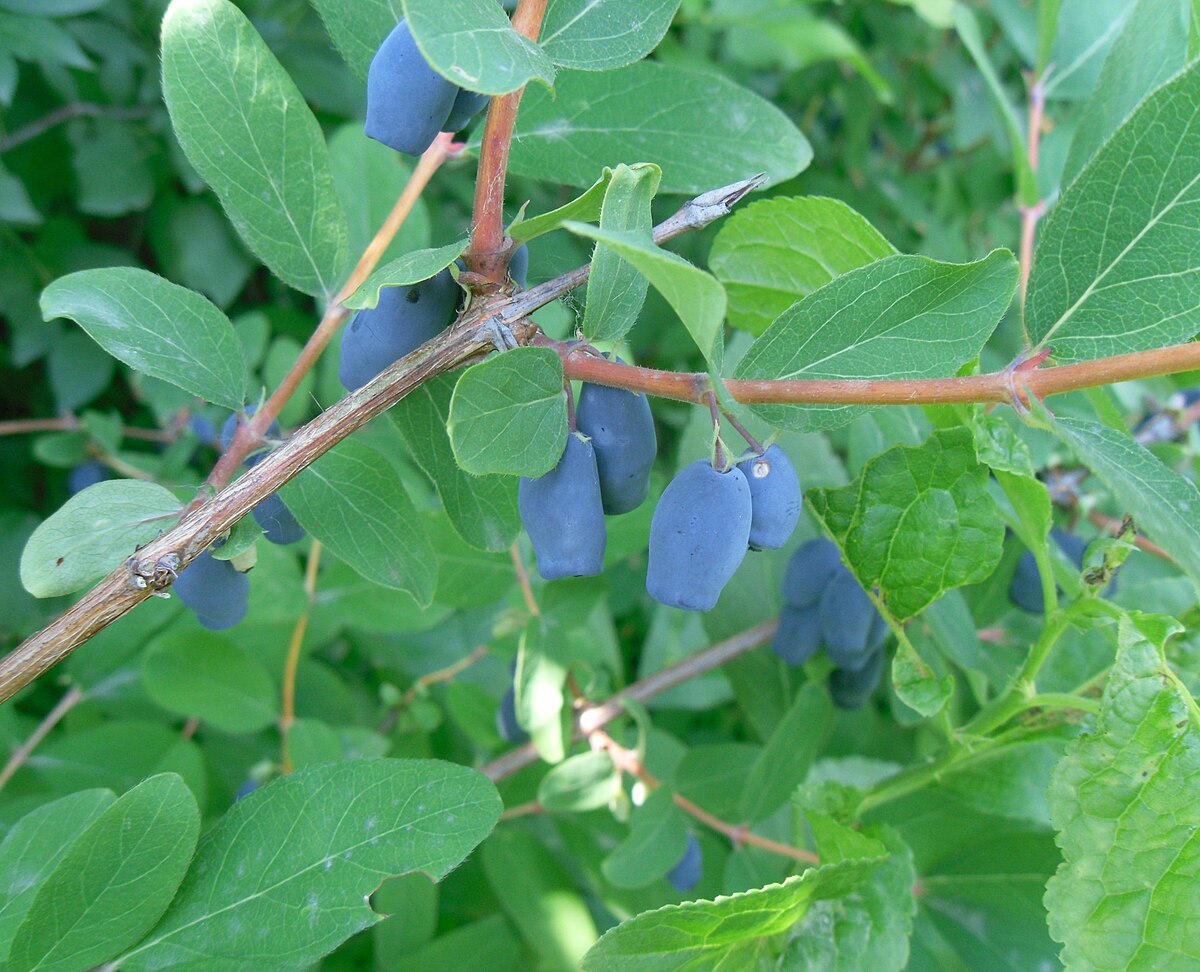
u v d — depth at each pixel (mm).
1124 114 267
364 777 202
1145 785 216
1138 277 200
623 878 282
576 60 203
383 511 221
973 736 256
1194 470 351
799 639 295
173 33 211
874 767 346
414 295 207
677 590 191
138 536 203
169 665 324
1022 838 281
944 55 590
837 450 412
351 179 344
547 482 194
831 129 638
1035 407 190
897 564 249
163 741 332
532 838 357
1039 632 322
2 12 347
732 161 243
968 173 629
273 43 440
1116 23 347
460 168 481
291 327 495
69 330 444
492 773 334
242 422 217
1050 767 266
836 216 234
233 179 220
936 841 287
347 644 463
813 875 228
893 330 200
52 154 465
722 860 337
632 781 314
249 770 369
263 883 198
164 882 195
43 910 191
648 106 241
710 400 191
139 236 481
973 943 281
